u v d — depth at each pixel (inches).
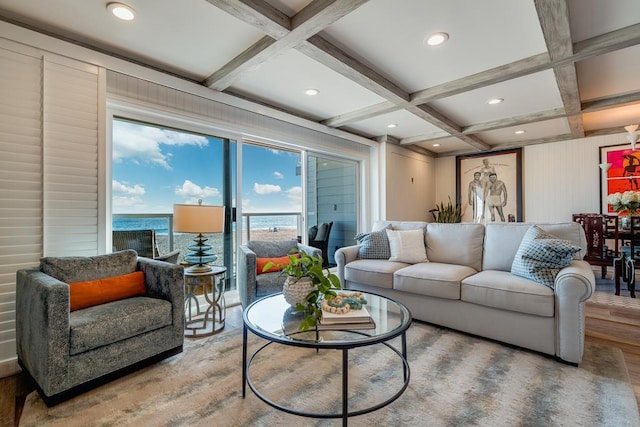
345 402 53.9
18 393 71.3
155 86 111.2
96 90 97.1
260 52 97.0
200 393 69.9
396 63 109.7
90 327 69.2
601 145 202.8
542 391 69.4
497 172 243.9
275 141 156.6
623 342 94.3
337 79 123.5
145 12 82.1
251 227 167.0
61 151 90.4
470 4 79.0
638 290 150.9
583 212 208.5
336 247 197.2
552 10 76.5
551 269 87.8
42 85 87.3
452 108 158.1
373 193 217.3
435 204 274.2
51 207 88.7
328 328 64.2
